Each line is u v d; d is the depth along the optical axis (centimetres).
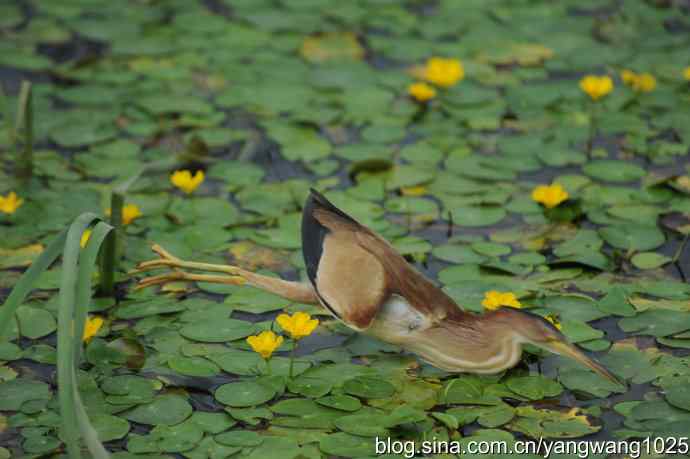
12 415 609
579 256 754
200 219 810
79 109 961
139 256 763
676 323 681
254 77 1020
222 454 576
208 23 1117
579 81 1012
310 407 616
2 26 1089
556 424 602
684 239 762
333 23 1119
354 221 643
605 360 652
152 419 605
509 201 834
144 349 668
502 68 1036
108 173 868
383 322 630
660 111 962
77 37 1077
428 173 871
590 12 1144
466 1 1163
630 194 838
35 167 872
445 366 637
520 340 614
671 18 1123
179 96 985
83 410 532
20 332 684
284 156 900
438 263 758
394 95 995
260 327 691
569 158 889
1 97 862
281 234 793
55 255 603
